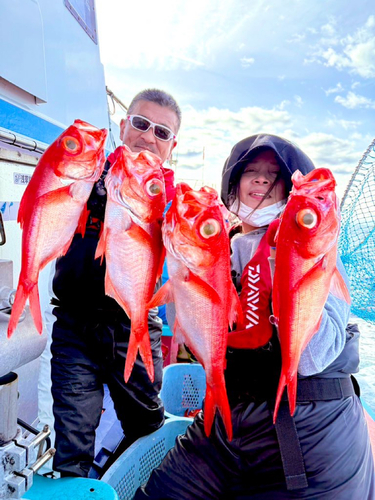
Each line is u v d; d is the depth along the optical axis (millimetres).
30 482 1024
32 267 997
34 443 1036
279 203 1494
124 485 1874
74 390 1892
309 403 1346
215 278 1051
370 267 2273
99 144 1052
